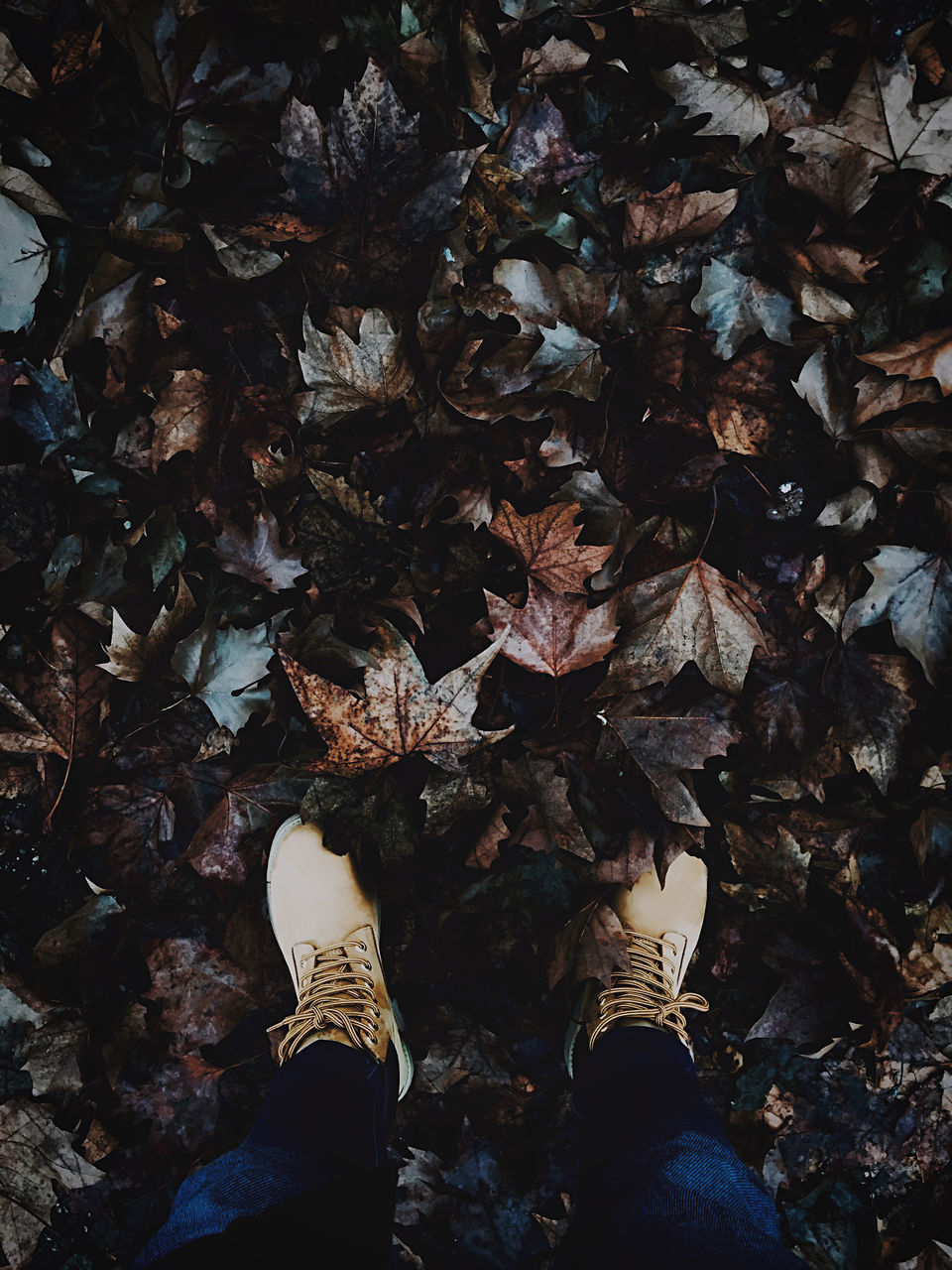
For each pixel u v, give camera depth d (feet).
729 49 4.05
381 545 4.07
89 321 3.92
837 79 4.08
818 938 4.06
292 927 4.00
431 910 4.05
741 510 4.12
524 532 3.95
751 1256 3.23
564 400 4.00
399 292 4.01
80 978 4.02
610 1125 3.59
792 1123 4.08
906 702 4.02
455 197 3.89
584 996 3.99
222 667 3.89
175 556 4.03
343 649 3.86
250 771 4.00
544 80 4.02
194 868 3.97
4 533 3.98
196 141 3.97
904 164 3.99
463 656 4.08
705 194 3.96
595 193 4.08
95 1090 3.98
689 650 3.97
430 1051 4.04
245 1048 4.09
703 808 4.11
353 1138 3.53
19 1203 3.98
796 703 4.07
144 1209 3.99
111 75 4.01
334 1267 3.29
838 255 4.05
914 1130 4.06
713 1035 4.12
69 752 4.02
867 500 4.04
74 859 4.09
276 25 3.94
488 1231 3.98
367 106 3.77
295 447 4.02
